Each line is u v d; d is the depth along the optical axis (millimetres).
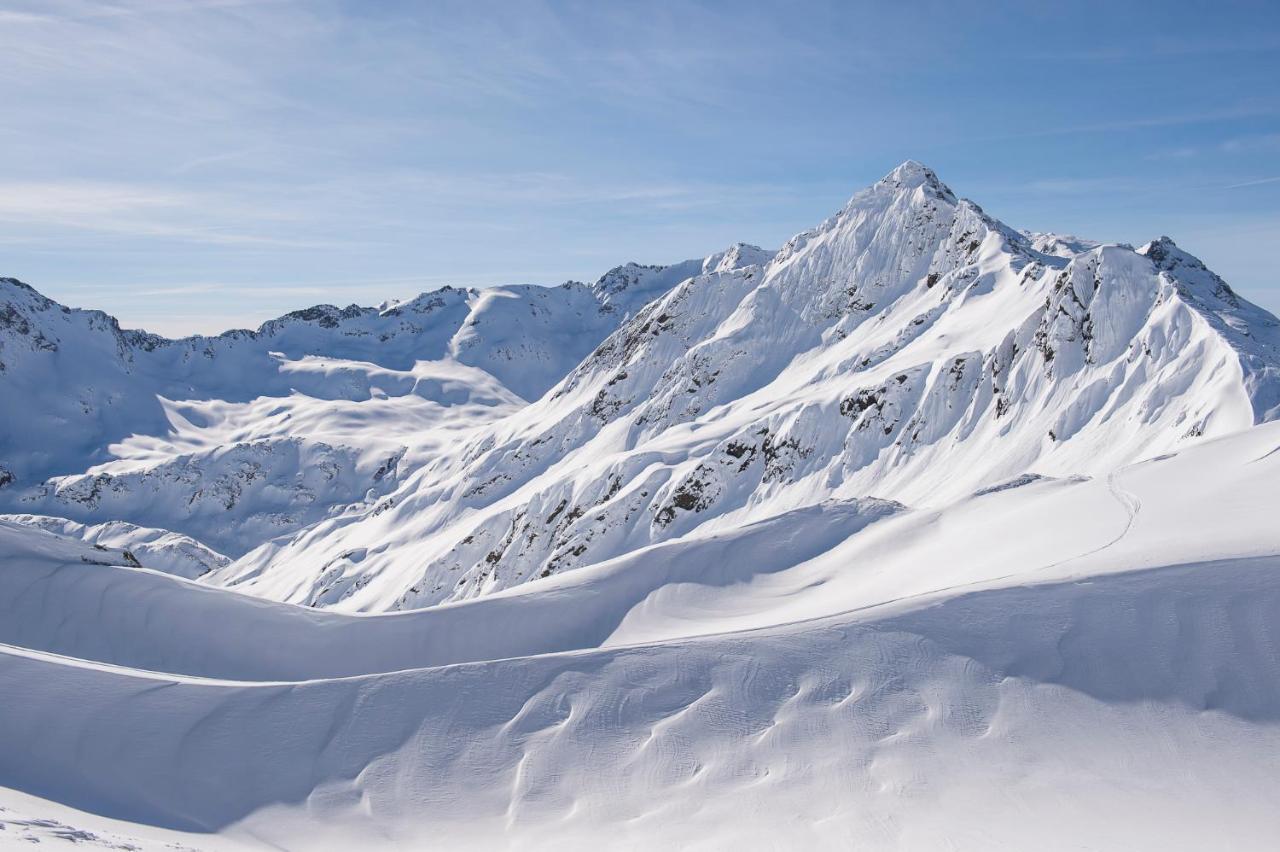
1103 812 19672
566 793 23250
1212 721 22656
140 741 26016
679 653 28828
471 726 26422
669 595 46062
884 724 24094
